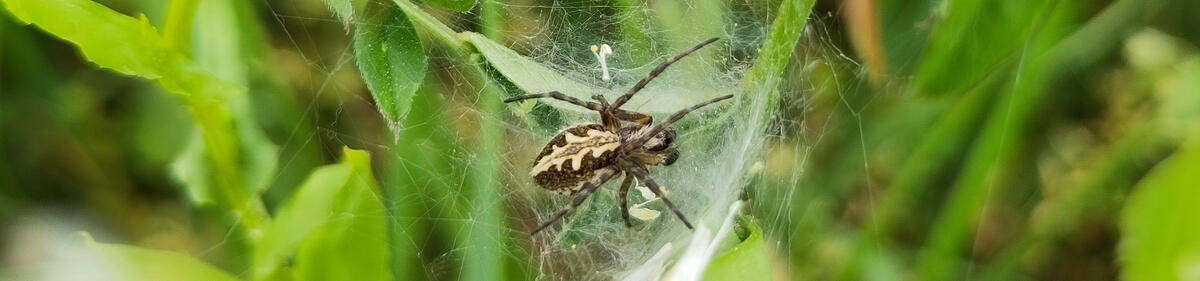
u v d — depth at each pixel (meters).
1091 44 0.23
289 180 0.22
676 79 0.23
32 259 0.22
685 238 0.21
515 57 0.20
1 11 0.23
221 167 0.20
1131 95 0.23
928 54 0.21
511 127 0.23
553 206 0.23
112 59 0.19
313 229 0.20
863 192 0.23
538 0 0.23
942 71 0.21
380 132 0.23
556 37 0.23
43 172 0.23
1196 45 0.23
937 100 0.22
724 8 0.23
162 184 0.23
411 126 0.22
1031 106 0.22
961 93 0.22
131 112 0.23
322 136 0.23
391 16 0.19
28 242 0.22
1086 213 0.23
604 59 0.22
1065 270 0.23
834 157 0.23
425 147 0.22
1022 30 0.20
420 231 0.22
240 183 0.20
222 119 0.20
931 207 0.23
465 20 0.22
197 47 0.22
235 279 0.19
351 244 0.20
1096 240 0.23
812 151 0.23
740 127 0.22
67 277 0.19
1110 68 0.23
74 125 0.23
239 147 0.20
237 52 0.22
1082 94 0.23
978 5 0.20
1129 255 0.18
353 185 0.20
